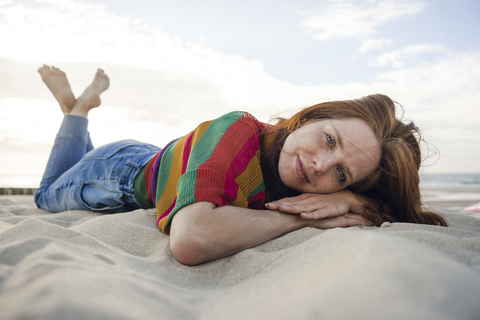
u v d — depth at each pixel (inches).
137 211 71.8
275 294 30.7
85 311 22.8
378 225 66.6
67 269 29.5
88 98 122.9
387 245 33.2
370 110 71.9
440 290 28.0
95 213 93.1
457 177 1106.7
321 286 29.0
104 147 97.3
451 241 42.1
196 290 36.6
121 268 35.4
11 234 48.4
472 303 28.3
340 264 32.1
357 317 24.6
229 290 35.9
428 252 33.9
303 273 33.7
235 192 54.9
